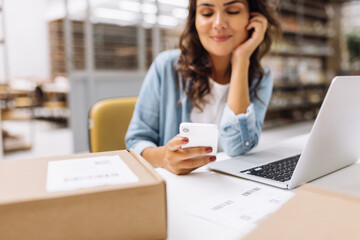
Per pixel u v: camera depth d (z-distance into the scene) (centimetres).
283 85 578
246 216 59
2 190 46
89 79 409
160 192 49
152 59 473
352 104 71
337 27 732
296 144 125
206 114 128
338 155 79
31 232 43
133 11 474
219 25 110
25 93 577
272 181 76
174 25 484
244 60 114
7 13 682
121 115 131
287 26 572
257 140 116
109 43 507
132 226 48
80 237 46
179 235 53
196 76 123
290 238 36
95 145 125
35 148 455
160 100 126
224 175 85
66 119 684
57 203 44
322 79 699
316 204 40
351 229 36
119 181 49
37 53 728
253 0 122
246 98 111
